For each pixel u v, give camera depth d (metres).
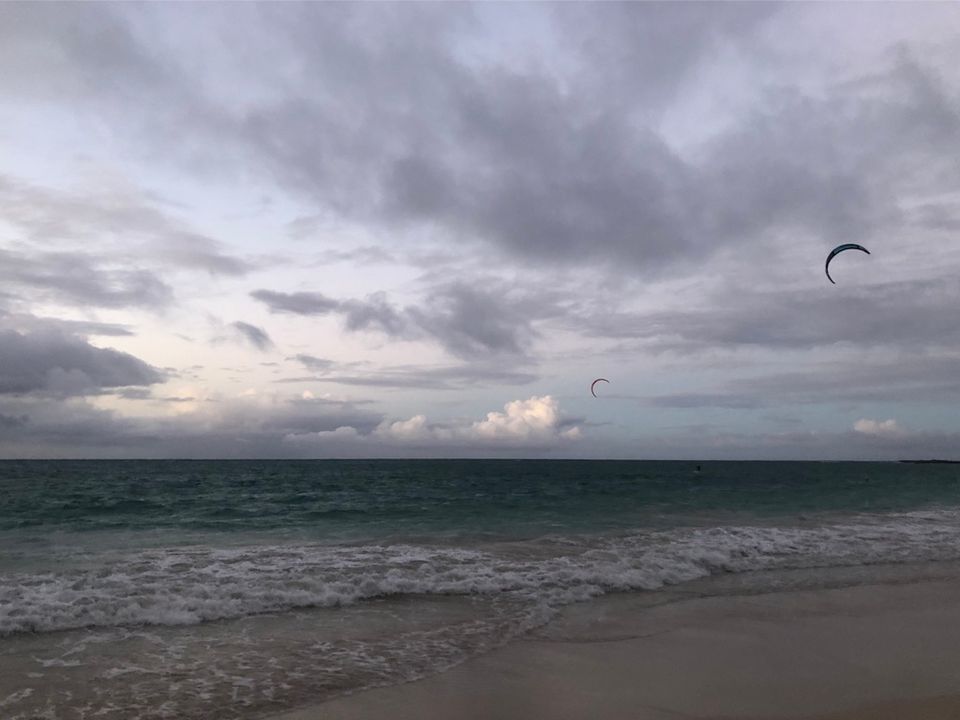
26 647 7.68
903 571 12.86
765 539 16.09
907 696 6.38
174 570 11.51
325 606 9.70
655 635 8.47
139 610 9.07
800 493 35.81
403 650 7.71
